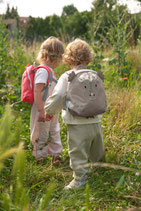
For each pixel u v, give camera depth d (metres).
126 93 4.07
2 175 2.11
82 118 2.22
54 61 2.67
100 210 1.95
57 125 2.85
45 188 2.19
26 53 6.43
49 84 2.59
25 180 2.20
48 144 2.88
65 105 2.22
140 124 3.46
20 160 1.12
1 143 1.24
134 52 6.32
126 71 5.04
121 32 5.26
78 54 2.30
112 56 6.47
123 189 2.15
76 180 2.28
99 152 2.46
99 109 2.18
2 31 4.82
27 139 2.98
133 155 2.66
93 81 2.19
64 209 1.86
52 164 2.61
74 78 2.19
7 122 1.27
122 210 1.91
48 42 2.64
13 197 1.79
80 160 2.29
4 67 4.57
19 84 4.60
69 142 2.31
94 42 5.13
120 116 3.59
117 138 2.97
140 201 1.99
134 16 5.73
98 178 2.33
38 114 2.66
